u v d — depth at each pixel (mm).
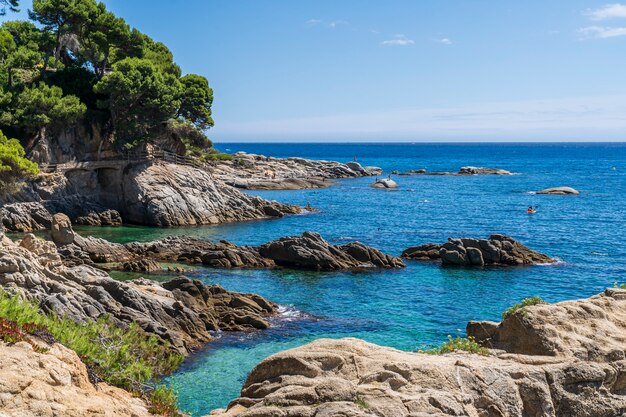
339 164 184250
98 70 102875
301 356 16500
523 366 17281
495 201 120750
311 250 60469
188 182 94312
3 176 59062
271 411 14055
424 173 199625
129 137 95500
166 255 62000
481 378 16109
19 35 98438
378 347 17844
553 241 76938
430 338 38406
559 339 19062
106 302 34688
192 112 120188
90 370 15836
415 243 74938
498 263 62094
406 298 48844
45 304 29812
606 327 19938
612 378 17750
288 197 125750
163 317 36406
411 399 14461
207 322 39188
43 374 13445
